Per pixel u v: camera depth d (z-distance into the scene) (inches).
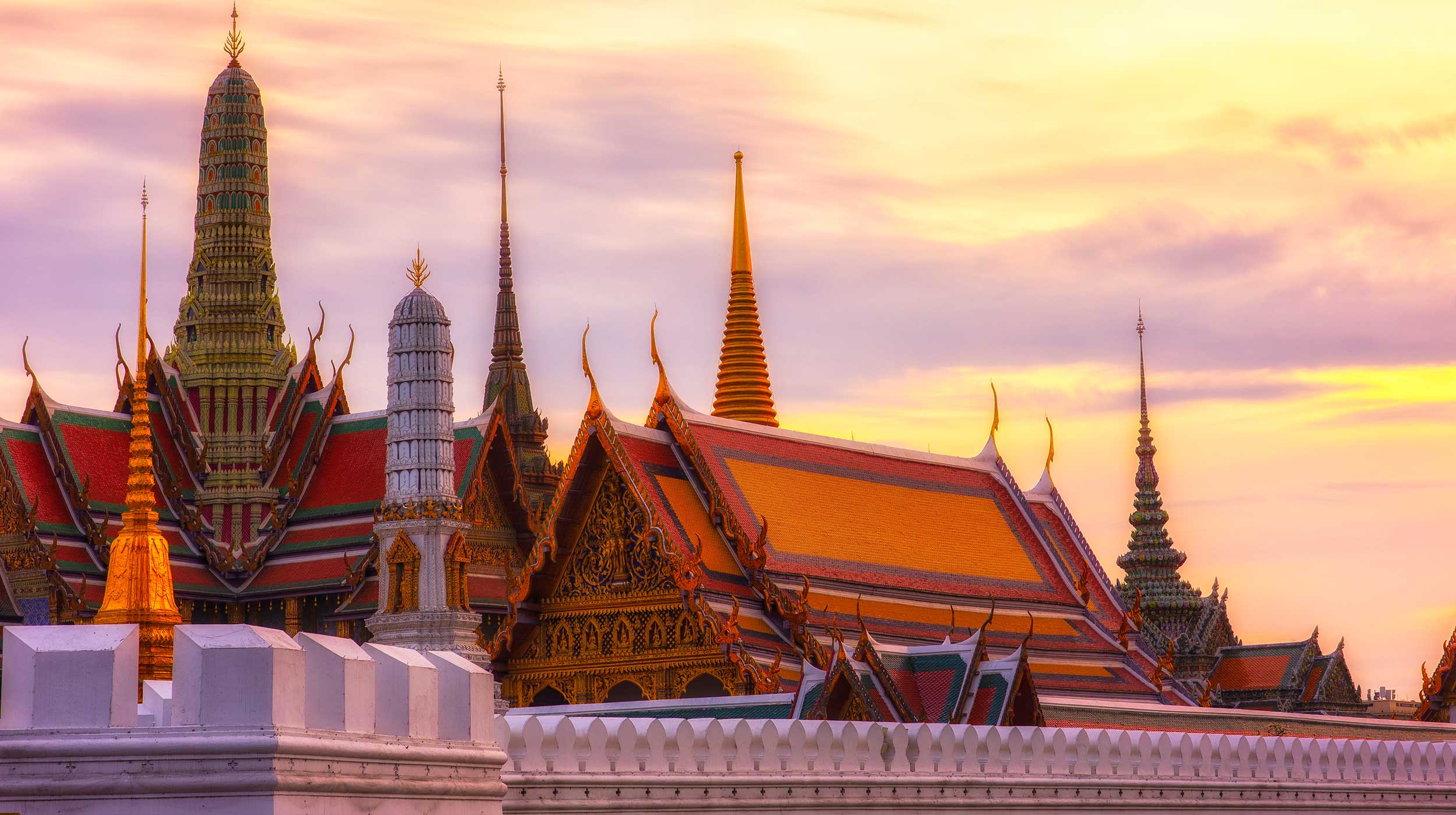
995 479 4087.1
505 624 3353.8
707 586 3206.2
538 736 1599.4
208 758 1066.1
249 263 5969.5
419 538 3225.9
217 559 5595.5
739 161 4778.5
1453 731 3966.5
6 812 1062.4
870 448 3818.9
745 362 4704.7
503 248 6491.1
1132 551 5826.8
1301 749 2551.7
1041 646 3784.5
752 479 3459.6
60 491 5477.4
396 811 1172.5
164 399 5831.7
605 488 3312.0
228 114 6077.8
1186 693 3981.3
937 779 2027.6
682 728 1752.0
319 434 5777.6
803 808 1863.9
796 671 3206.2
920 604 3595.0
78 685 1087.0
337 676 1145.4
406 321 3284.9
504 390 5974.4
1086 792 2214.6
